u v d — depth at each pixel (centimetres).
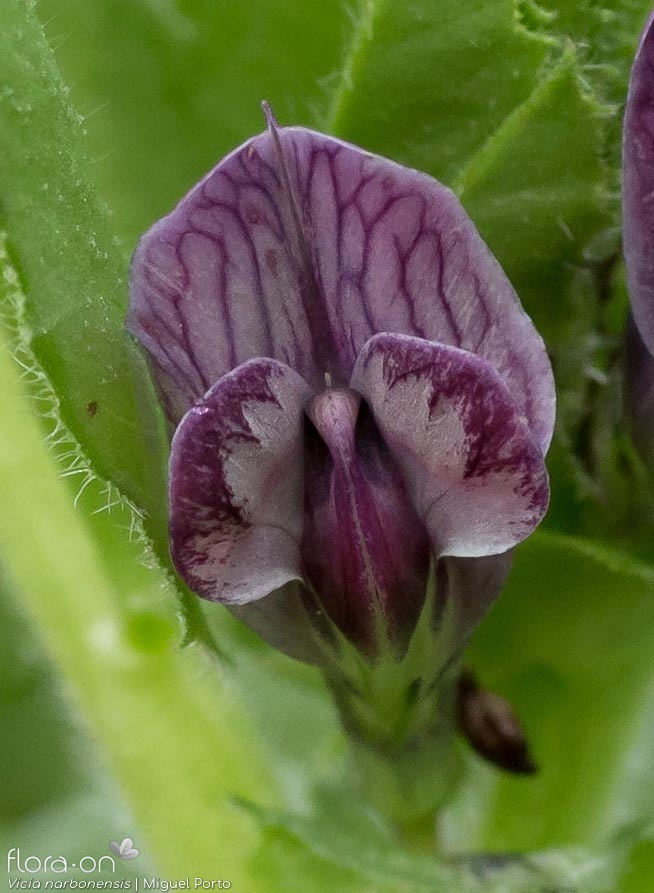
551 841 16
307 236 14
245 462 13
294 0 15
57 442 14
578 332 15
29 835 17
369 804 15
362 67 14
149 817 16
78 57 15
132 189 15
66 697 16
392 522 14
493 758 15
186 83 15
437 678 14
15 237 13
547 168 14
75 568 16
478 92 14
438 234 14
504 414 13
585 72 14
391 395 14
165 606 16
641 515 15
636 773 16
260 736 16
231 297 14
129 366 14
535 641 15
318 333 14
